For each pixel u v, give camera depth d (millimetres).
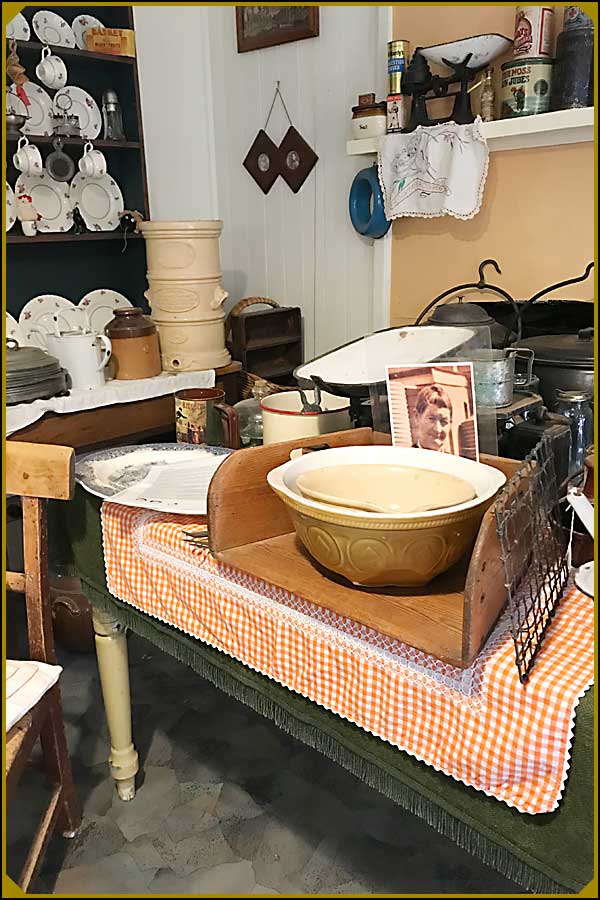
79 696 1943
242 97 2699
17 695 1198
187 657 1264
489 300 2094
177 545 1202
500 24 1943
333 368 1392
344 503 929
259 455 1121
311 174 2539
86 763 1718
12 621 2221
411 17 2117
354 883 1377
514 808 832
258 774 1681
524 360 1426
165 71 2814
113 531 1344
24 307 2676
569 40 1729
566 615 911
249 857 1444
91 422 2195
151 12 2781
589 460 1065
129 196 3027
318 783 1653
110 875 1406
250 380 2432
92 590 1474
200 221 2348
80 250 2932
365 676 941
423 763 913
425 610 912
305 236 2621
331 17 2338
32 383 2043
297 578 1004
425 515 864
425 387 1153
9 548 2611
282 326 2695
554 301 1885
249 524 1129
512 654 835
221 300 2451
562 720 766
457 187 1972
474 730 840
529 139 1893
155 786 1643
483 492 956
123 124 2949
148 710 1903
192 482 1377
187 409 1773
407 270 2283
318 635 991
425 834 1501
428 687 874
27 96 2584
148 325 2359
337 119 2408
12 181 2590
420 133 2016
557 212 1899
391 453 1119
